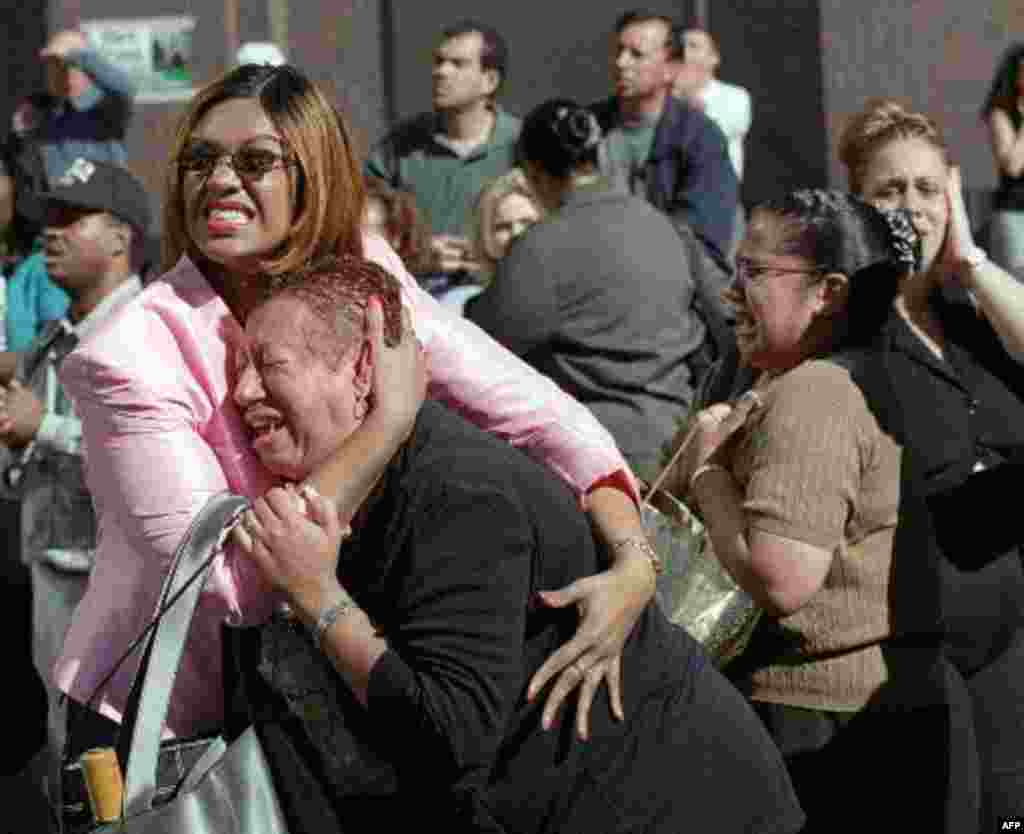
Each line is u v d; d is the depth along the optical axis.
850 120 7.61
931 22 15.44
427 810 4.75
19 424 8.55
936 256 7.12
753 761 5.02
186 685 4.93
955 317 7.11
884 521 5.90
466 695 4.55
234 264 4.95
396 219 10.73
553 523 4.75
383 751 4.70
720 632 5.84
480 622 4.58
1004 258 14.04
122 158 14.67
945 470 6.60
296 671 4.79
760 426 5.87
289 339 4.68
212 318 4.93
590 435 5.09
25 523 8.69
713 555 5.88
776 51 15.62
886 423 5.91
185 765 4.89
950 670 6.11
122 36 15.58
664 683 4.93
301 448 4.73
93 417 4.84
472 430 4.82
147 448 4.80
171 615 4.63
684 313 9.50
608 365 9.33
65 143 14.45
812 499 5.74
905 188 7.18
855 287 6.16
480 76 13.53
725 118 14.94
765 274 6.15
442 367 5.14
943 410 6.68
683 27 15.35
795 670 5.95
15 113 15.52
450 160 13.56
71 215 9.00
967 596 6.48
